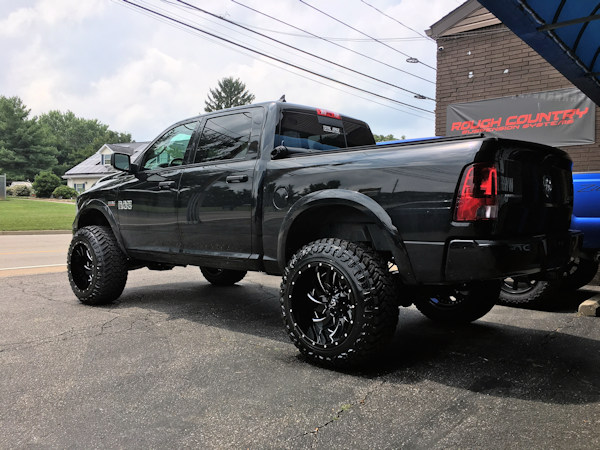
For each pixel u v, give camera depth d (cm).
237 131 374
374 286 267
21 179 7062
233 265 360
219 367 287
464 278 247
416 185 262
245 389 253
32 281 606
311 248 291
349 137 430
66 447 193
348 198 283
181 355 310
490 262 238
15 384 259
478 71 987
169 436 202
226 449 191
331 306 283
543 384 259
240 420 216
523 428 207
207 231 373
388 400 238
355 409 227
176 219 396
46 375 273
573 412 223
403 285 294
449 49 1029
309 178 310
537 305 464
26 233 1692
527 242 253
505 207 252
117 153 428
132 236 438
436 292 324
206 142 396
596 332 370
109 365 290
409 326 391
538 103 904
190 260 392
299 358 305
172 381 264
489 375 273
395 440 197
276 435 202
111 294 447
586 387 254
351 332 269
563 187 314
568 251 293
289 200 318
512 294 461
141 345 331
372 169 280
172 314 427
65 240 1388
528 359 303
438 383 261
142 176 433
